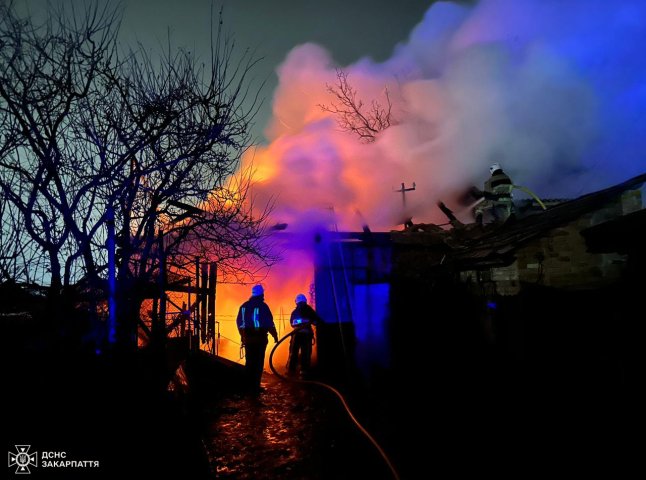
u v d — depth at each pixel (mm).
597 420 5633
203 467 4234
